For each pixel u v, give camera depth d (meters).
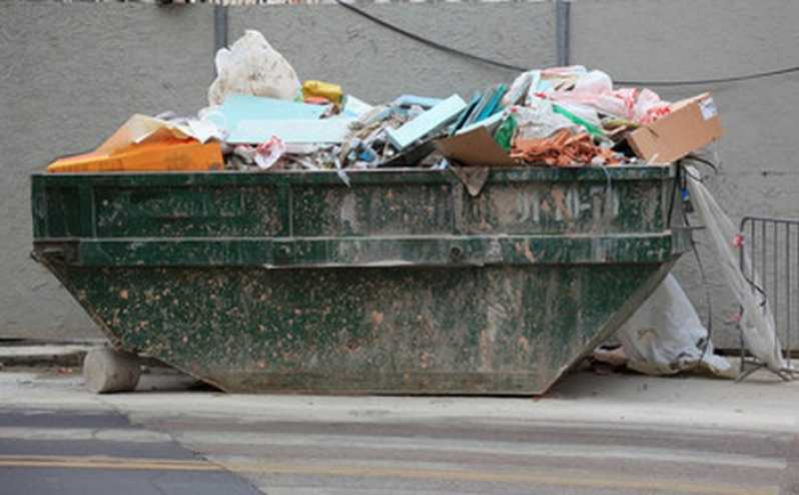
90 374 9.77
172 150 9.34
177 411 8.94
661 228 9.09
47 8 12.13
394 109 10.02
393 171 9.07
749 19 11.54
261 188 9.20
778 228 11.59
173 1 12.09
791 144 11.55
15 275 12.23
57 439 7.96
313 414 8.80
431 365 9.29
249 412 8.88
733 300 11.65
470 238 9.05
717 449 7.83
